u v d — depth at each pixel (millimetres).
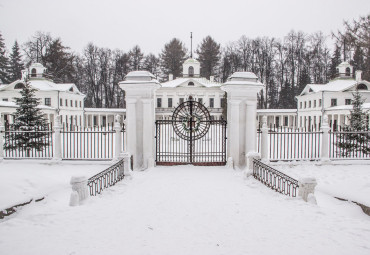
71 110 47375
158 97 53062
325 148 11359
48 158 11492
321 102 43469
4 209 6137
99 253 4109
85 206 6387
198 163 11250
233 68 63812
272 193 7602
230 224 5363
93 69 63500
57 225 5211
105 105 64062
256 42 62656
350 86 42375
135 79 11258
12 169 10383
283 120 53062
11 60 66438
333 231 4996
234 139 11031
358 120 14031
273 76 61656
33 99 15562
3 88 44156
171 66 64938
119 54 64562
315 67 60531
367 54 19625
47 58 56594
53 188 7980
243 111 11156
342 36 19906
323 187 8266
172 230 5047
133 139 11133
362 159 11375
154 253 4121
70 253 4109
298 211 6090
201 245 4422
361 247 4363
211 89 52250
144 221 5488
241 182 8906
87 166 10906
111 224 5293
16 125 14500
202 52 64062
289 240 4617
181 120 11523
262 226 5250
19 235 4750
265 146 11094
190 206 6504
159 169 10695
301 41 61156
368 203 6664
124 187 8258
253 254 4121
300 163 11109
